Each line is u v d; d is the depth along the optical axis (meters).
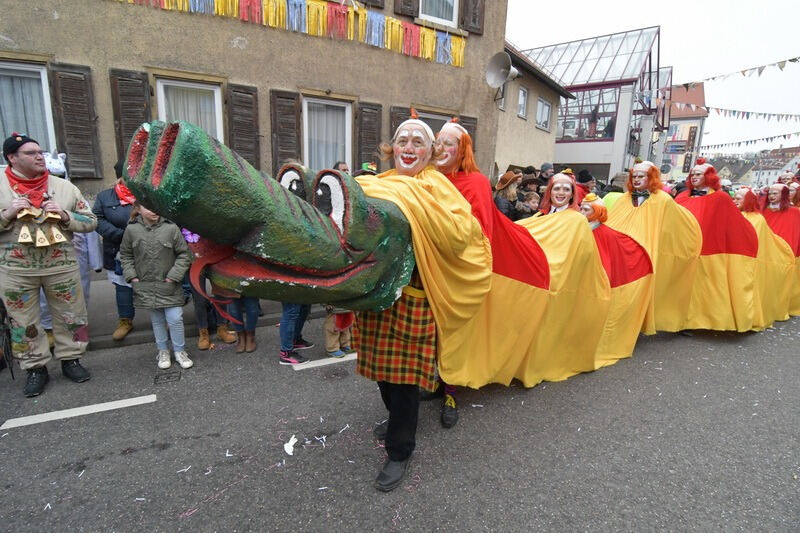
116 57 5.69
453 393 3.03
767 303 5.18
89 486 2.26
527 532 2.03
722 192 4.66
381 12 7.45
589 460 2.58
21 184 3.01
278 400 3.19
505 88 12.05
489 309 2.97
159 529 1.99
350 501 2.19
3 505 2.12
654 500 2.26
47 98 5.47
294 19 6.66
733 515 2.18
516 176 5.93
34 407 3.03
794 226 5.64
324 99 7.24
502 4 8.72
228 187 1.32
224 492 2.24
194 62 6.14
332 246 1.64
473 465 2.49
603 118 20.59
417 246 1.96
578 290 3.48
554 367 3.59
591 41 22.39
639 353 4.29
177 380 3.47
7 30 5.15
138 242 3.45
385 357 2.25
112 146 5.86
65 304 3.25
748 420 3.10
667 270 4.43
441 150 2.43
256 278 1.56
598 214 3.77
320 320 5.06
